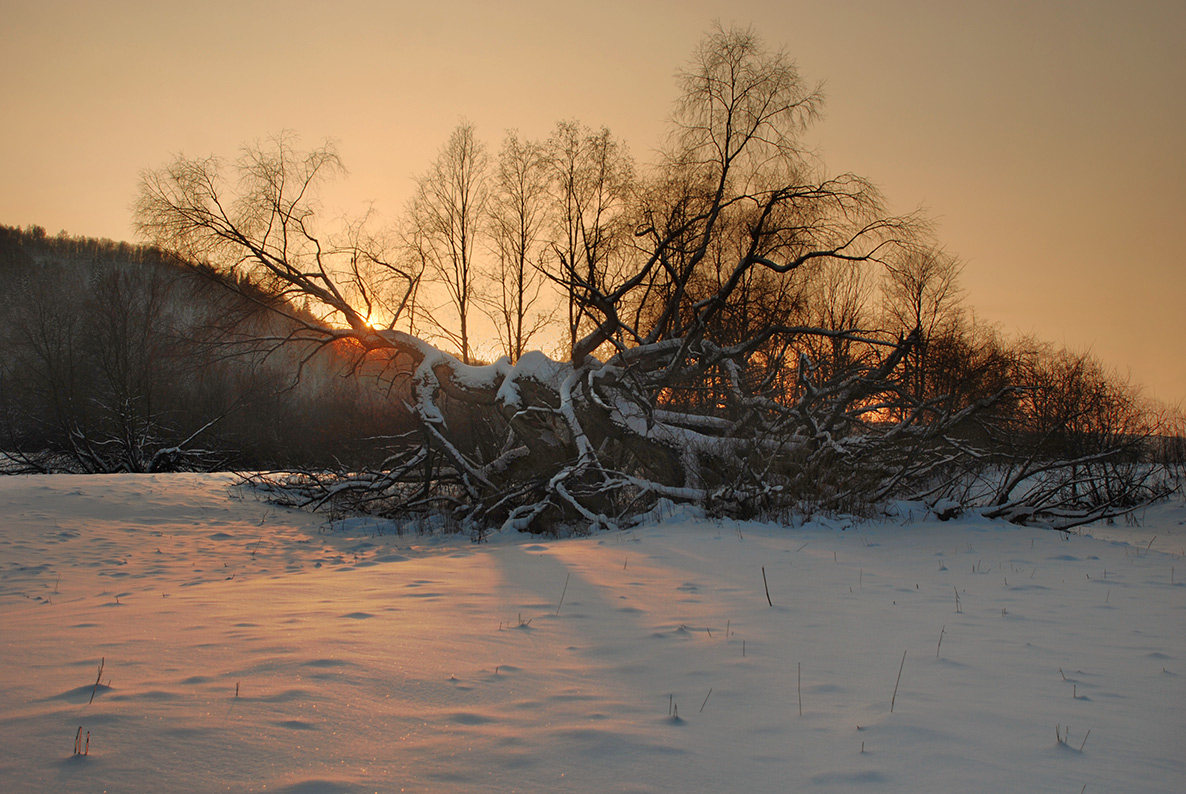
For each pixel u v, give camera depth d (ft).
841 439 69.15
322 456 93.76
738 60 69.67
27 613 27.86
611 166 86.12
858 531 54.75
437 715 15.16
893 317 106.32
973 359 87.15
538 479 68.54
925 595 31.65
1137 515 80.48
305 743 13.30
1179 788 12.66
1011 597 31.27
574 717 15.40
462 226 97.19
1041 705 17.02
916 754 13.82
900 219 66.18
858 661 20.71
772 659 20.76
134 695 15.49
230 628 22.81
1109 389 87.81
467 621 24.77
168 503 71.00
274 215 73.82
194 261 72.59
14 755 12.27
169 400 128.57
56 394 124.98
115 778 11.51
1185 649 22.58
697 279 83.25
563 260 70.44
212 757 12.48
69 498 68.44
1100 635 24.41
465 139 97.60
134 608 27.50
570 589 32.07
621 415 68.74
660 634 23.53
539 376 69.82
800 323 90.84
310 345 92.53
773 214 71.26
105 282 129.90
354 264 76.28
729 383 73.82
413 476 78.38
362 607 27.04
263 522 67.00
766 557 42.34
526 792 11.74
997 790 12.35
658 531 53.83
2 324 140.97
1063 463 63.52
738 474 64.95
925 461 66.49
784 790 12.21
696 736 14.57
